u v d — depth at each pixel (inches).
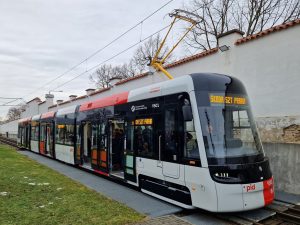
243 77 454.3
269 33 420.5
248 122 319.6
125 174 418.0
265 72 424.8
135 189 412.2
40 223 263.1
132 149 403.9
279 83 407.2
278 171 383.2
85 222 267.6
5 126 2593.5
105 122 491.2
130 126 413.4
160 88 356.5
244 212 302.4
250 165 286.8
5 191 374.0
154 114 361.7
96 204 324.5
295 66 389.7
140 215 290.4
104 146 489.4
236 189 274.5
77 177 505.7
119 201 344.8
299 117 382.9
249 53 447.2
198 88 305.7
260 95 430.0
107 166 475.2
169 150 330.6
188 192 303.4
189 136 304.2
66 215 285.9
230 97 314.2
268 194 294.8
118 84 808.3
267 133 418.0
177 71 577.6
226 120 303.1
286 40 401.1
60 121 738.2
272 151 391.5
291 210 305.3
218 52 495.8
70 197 353.4
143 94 390.0
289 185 370.6
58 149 733.9
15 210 298.4
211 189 275.9
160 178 344.5
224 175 276.4
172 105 331.6
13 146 1325.0
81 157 592.4
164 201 345.1
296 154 365.1
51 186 413.1
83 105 610.5
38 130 954.1
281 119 402.3
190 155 300.7
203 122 294.4
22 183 425.7
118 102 452.8
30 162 703.1
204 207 281.9
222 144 290.5
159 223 268.5
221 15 1098.1
